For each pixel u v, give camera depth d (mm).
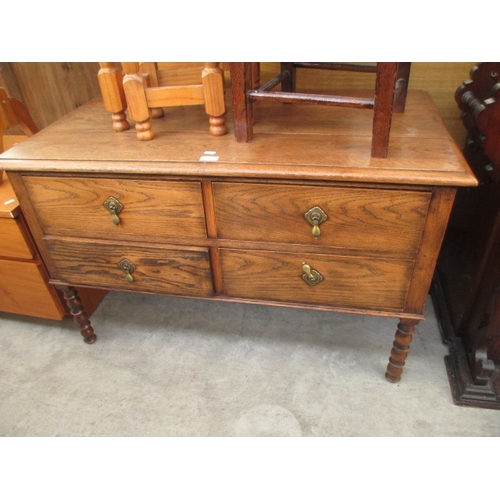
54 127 1122
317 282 983
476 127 1132
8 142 1462
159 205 953
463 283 1227
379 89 786
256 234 946
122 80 1036
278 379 1227
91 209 1003
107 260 1085
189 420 1131
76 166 922
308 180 844
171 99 969
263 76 1440
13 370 1295
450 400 1141
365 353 1291
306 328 1389
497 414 1103
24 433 1119
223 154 916
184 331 1405
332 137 968
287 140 964
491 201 1058
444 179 777
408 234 870
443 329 1314
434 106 1139
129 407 1172
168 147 969
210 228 962
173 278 1067
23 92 1550
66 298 1241
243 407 1155
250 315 1452
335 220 884
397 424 1091
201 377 1246
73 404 1188
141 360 1310
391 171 808
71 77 1550
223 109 977
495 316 1027
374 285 963
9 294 1347
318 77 1392
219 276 1043
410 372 1219
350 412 1126
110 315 1481
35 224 1072
